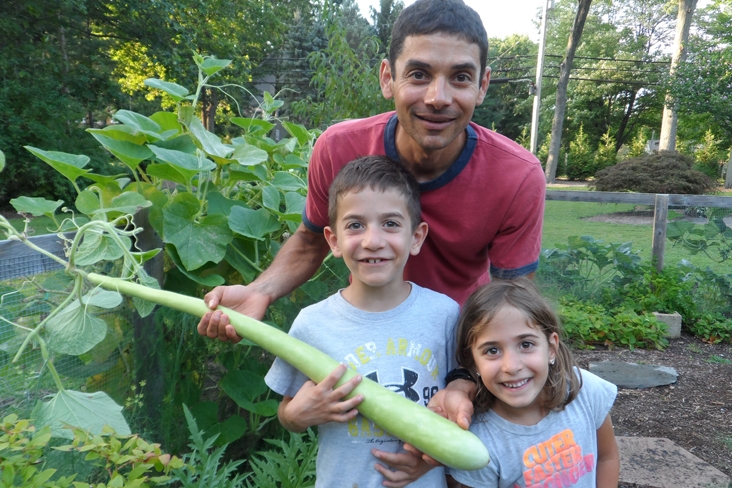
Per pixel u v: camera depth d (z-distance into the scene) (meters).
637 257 6.12
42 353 1.60
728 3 25.72
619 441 3.29
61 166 2.02
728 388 4.19
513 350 1.57
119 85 17.64
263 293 1.87
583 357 4.89
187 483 1.73
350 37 26.23
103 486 1.22
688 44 22.91
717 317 5.64
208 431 2.31
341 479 1.54
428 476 1.59
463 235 1.91
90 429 1.51
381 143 1.90
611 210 7.99
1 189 13.63
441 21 1.55
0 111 13.66
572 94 37.72
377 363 1.56
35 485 1.18
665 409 3.81
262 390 2.39
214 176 2.61
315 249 2.14
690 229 6.10
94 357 1.91
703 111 19.84
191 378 2.37
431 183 1.83
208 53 19.58
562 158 34.41
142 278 1.79
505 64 41.41
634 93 37.31
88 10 16.47
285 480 1.94
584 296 5.92
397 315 1.63
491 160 1.82
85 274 1.72
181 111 2.33
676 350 5.13
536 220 1.90
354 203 1.56
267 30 24.78
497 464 1.64
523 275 1.93
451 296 2.13
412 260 2.01
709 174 27.27
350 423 1.55
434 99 1.56
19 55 15.16
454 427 1.33
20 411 1.68
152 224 2.24
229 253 2.39
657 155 15.20
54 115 14.48
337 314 1.64
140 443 1.33
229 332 1.58
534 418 1.69
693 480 2.84
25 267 1.65
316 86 7.90
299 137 3.44
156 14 16.69
